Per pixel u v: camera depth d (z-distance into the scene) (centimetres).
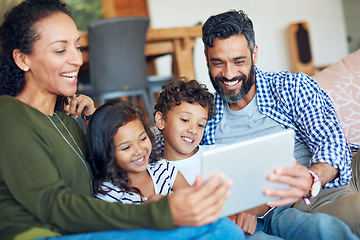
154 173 147
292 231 125
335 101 183
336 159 137
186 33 335
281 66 623
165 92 164
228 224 100
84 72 378
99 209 99
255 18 610
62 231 106
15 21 116
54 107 133
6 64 120
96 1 548
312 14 636
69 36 118
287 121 157
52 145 115
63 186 107
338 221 114
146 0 561
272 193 109
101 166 136
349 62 193
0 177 108
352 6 676
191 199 92
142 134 140
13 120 109
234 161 98
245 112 162
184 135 158
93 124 137
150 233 96
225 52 152
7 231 107
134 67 324
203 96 160
